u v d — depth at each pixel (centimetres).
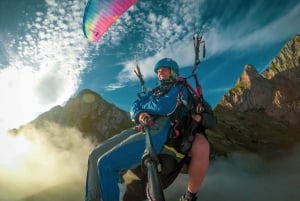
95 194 347
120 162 333
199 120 362
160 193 263
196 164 354
